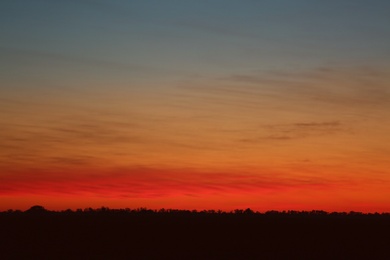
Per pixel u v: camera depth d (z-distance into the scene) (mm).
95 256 39281
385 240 50312
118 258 38594
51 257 38531
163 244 46219
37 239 47719
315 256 40438
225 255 40531
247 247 44781
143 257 39281
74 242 46406
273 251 42656
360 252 42375
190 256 39969
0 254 39312
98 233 53531
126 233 53688
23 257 38312
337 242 48188
